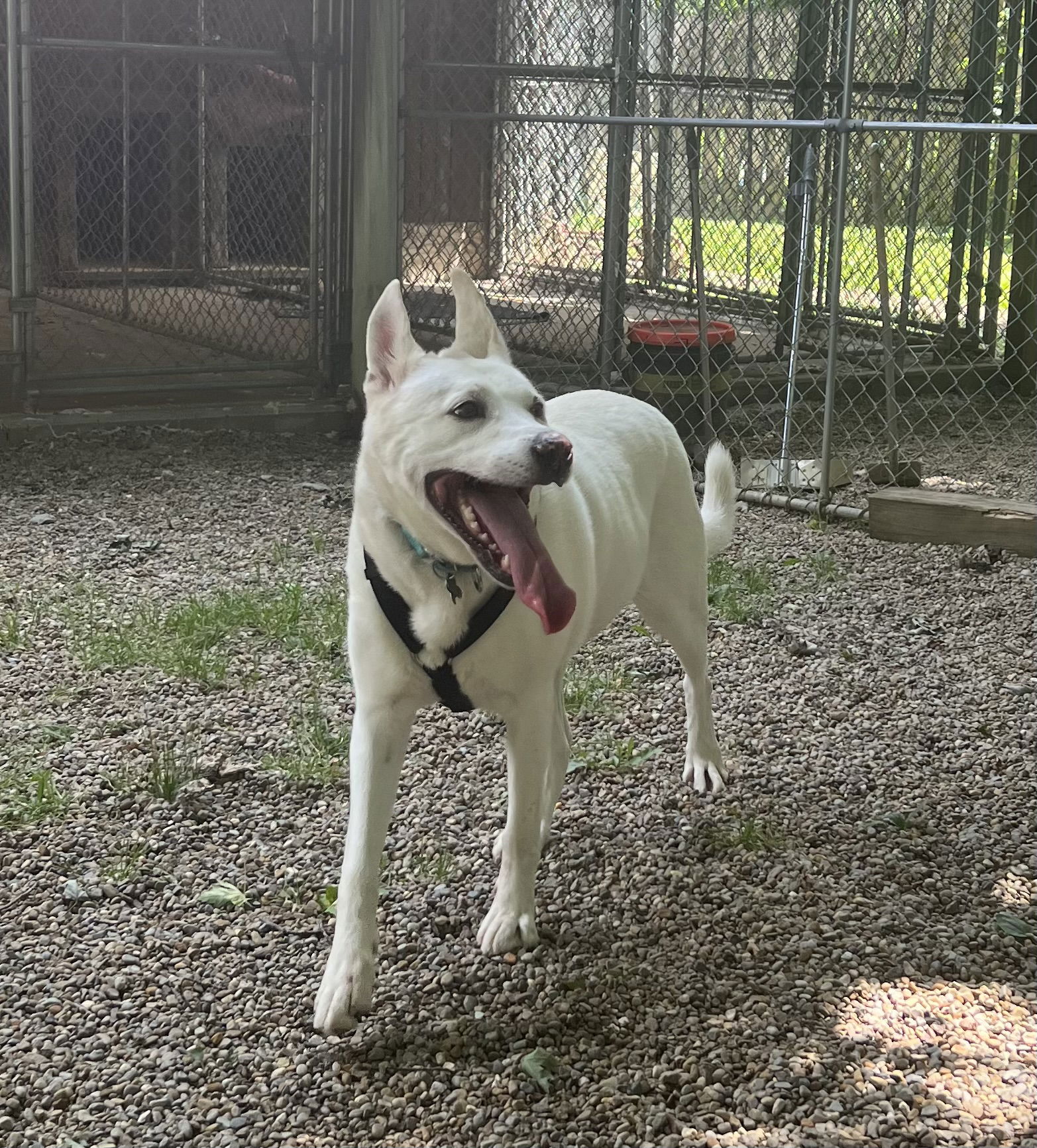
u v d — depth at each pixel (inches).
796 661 104.1
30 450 151.6
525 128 175.6
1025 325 197.6
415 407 61.2
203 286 211.0
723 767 85.9
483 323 66.2
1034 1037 63.5
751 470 150.4
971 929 71.6
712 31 197.8
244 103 192.2
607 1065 61.7
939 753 90.4
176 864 74.8
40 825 77.5
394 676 64.3
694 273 190.5
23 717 89.7
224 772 83.0
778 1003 65.5
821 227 195.6
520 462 57.9
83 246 225.8
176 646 99.7
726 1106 59.1
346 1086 60.0
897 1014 64.9
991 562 127.3
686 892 74.4
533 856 68.9
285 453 157.8
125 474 145.4
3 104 211.0
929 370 196.4
